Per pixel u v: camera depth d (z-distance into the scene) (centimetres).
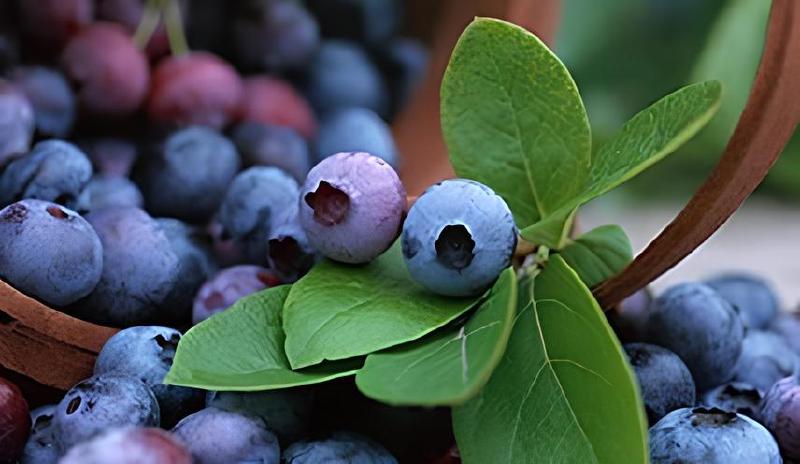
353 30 44
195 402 28
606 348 26
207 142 35
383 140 40
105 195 34
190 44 42
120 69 37
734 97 58
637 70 68
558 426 27
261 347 28
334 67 43
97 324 31
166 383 27
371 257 28
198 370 27
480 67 29
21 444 28
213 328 28
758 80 27
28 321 29
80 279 30
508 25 29
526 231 28
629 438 26
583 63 67
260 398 28
